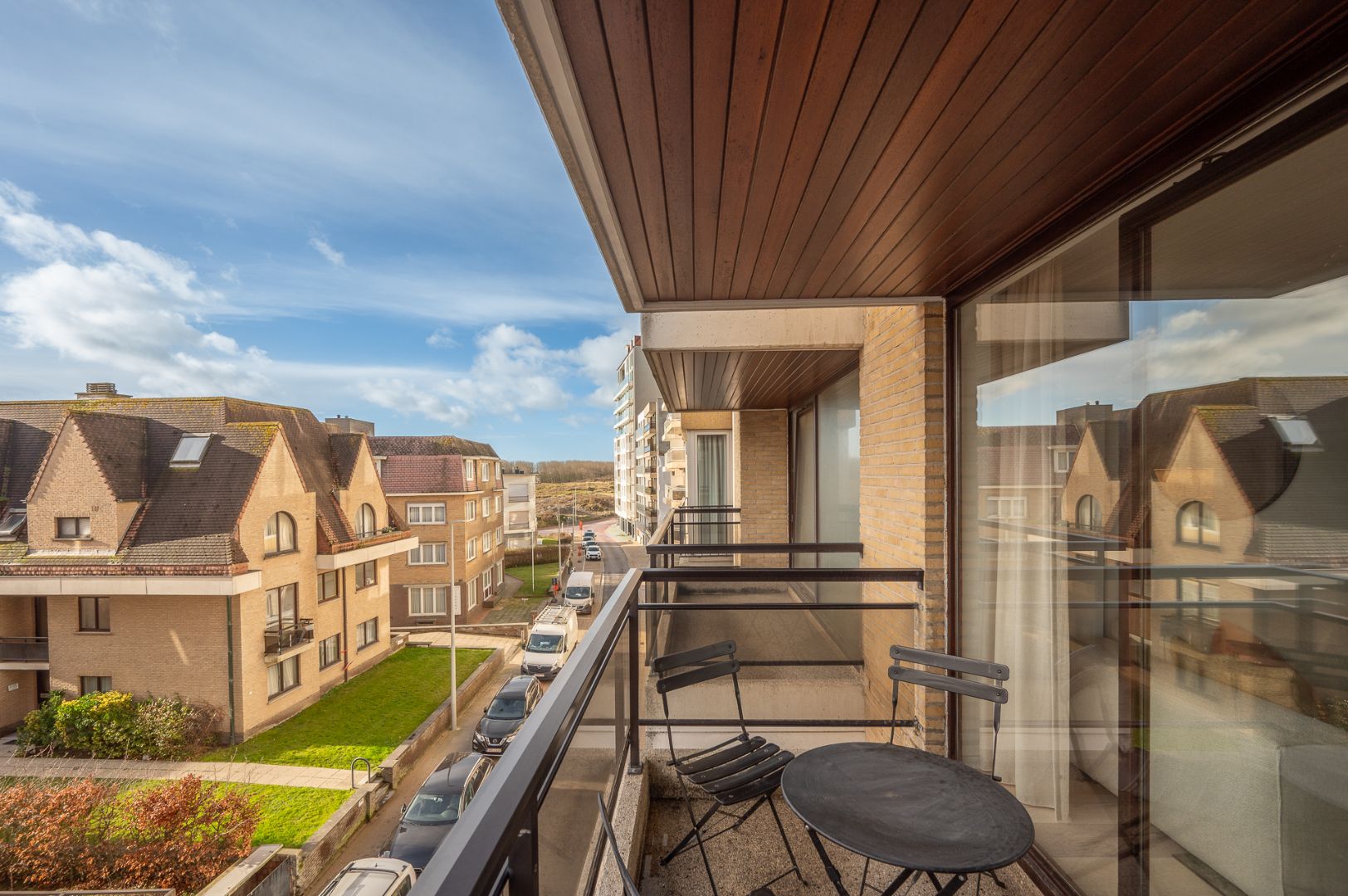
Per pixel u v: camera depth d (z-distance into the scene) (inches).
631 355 2174.0
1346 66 46.9
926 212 82.5
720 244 93.6
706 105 57.6
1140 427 71.1
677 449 1104.8
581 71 52.6
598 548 1827.0
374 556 714.2
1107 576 77.6
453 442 1133.7
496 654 799.1
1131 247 72.1
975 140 64.4
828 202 79.0
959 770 66.5
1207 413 61.2
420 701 618.8
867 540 173.9
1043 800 91.6
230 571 506.6
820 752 71.1
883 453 158.6
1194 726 63.8
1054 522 89.1
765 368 218.8
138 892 311.3
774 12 45.4
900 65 51.9
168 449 578.2
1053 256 89.2
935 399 126.6
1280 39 48.9
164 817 343.0
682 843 93.7
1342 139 47.6
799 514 321.1
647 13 45.5
